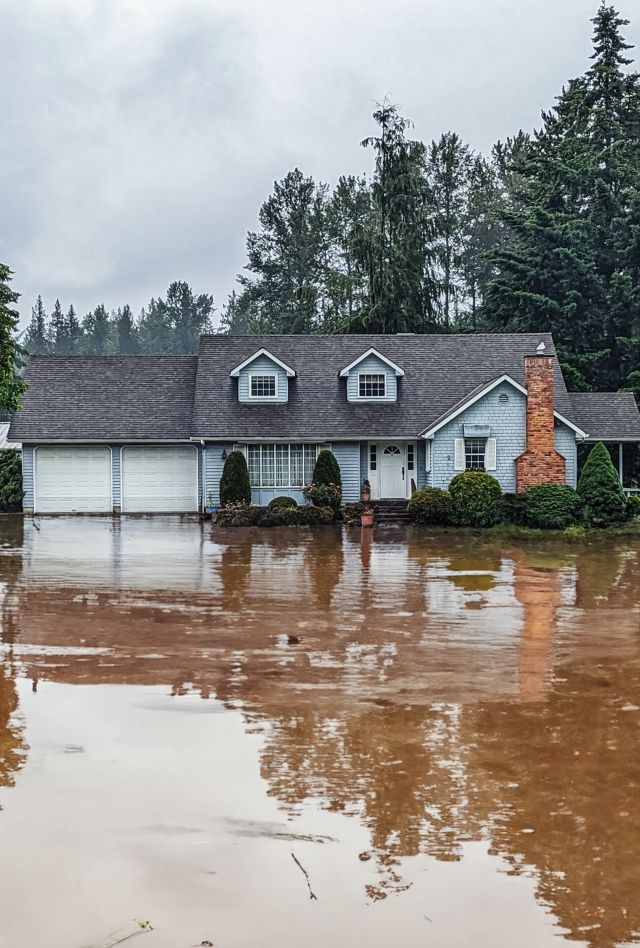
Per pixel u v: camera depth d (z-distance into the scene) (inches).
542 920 254.5
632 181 1844.2
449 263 2733.8
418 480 1380.4
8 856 283.9
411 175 2011.6
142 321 6112.2
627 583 757.9
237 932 248.4
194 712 408.8
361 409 1391.5
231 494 1305.4
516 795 327.0
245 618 605.0
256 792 328.2
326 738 378.6
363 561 884.0
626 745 373.4
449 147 2699.3
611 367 1760.6
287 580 762.2
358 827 303.9
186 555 922.7
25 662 488.1
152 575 786.2
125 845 291.1
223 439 1344.7
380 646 529.7
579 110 2142.0
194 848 290.0
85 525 1240.2
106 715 404.2
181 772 344.2
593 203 1897.1
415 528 1198.9
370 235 1951.3
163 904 260.4
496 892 267.6
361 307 2133.4
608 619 609.6
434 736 381.7
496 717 405.1
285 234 2859.3
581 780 339.3
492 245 2728.8
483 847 292.0
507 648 527.5
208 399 1396.4
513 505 1202.0
